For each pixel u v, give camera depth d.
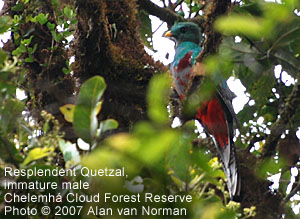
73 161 4.78
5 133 4.92
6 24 5.86
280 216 8.91
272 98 10.41
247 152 9.90
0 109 4.91
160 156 4.14
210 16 7.52
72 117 4.42
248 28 3.49
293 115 9.06
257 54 7.72
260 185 9.09
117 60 8.47
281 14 3.65
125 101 8.31
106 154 3.85
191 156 4.31
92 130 4.30
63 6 9.63
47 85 8.09
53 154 4.72
